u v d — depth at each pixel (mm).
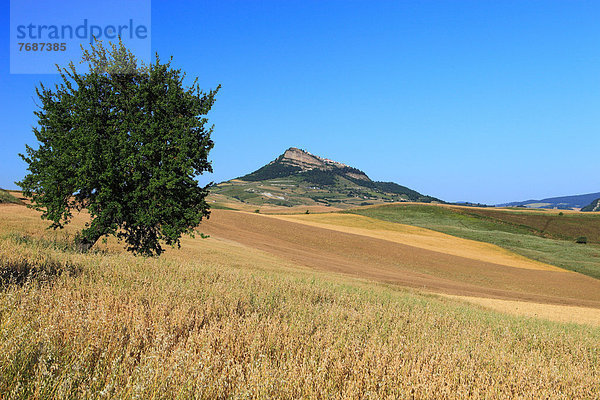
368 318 8953
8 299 5500
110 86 21125
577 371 7047
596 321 24578
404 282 40438
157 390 3682
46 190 19234
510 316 16688
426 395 4613
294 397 4133
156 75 21344
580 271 67188
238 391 3932
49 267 8742
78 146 18578
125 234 21969
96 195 19828
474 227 111625
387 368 5332
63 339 4707
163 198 20703
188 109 21938
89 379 3730
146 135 20094
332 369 5082
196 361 4352
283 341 5840
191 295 8016
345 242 70562
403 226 104750
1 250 9953
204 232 59719
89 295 6770
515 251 81500
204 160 21969
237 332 5812
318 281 17594
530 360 7250
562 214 126250
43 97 19797
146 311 6113
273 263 37281
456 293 36562
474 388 5207
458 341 8367
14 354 3855
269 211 161250
